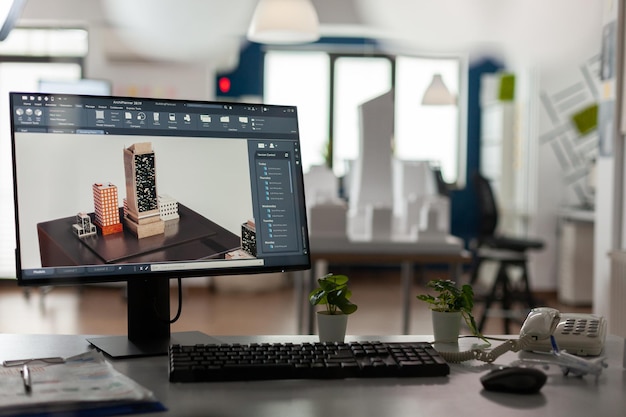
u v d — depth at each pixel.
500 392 1.06
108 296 6.44
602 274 4.07
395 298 6.73
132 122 1.34
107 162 1.31
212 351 1.17
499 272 5.38
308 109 8.16
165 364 1.22
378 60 8.18
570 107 7.23
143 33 6.67
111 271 1.30
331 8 7.29
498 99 7.34
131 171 1.33
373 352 1.19
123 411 0.92
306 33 4.87
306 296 4.73
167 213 1.35
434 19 7.34
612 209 3.97
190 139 1.38
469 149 8.27
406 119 8.27
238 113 1.43
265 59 8.10
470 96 8.23
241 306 6.05
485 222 5.73
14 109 1.27
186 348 1.18
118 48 6.66
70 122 1.30
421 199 4.16
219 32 6.75
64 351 1.29
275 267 1.42
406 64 8.22
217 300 6.32
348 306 1.38
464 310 1.44
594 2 7.16
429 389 1.07
